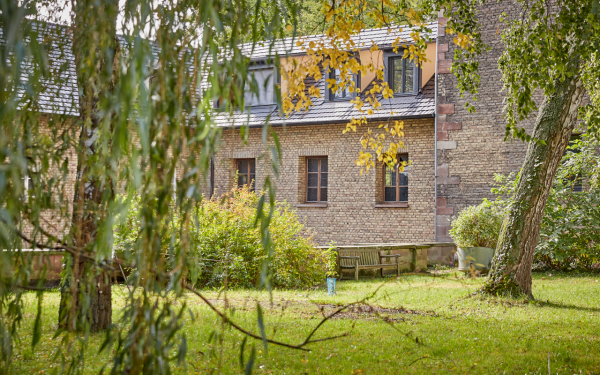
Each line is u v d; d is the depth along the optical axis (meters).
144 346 2.23
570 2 6.14
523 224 9.67
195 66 2.34
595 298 9.79
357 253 14.06
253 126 18.30
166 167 2.26
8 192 2.15
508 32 7.46
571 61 8.29
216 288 10.80
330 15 7.12
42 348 5.18
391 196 17.81
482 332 6.64
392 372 4.75
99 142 2.72
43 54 2.10
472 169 15.98
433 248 15.98
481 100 15.97
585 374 4.80
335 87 7.73
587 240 13.89
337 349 5.61
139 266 2.24
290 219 12.41
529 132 15.43
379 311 8.17
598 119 8.06
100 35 2.31
